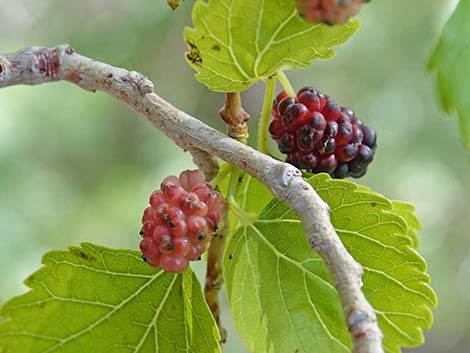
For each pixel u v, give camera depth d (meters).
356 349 0.19
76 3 0.66
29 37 0.67
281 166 0.21
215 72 0.22
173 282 0.22
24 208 0.56
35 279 0.22
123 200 0.61
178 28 0.65
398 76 0.65
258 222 0.22
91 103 0.61
